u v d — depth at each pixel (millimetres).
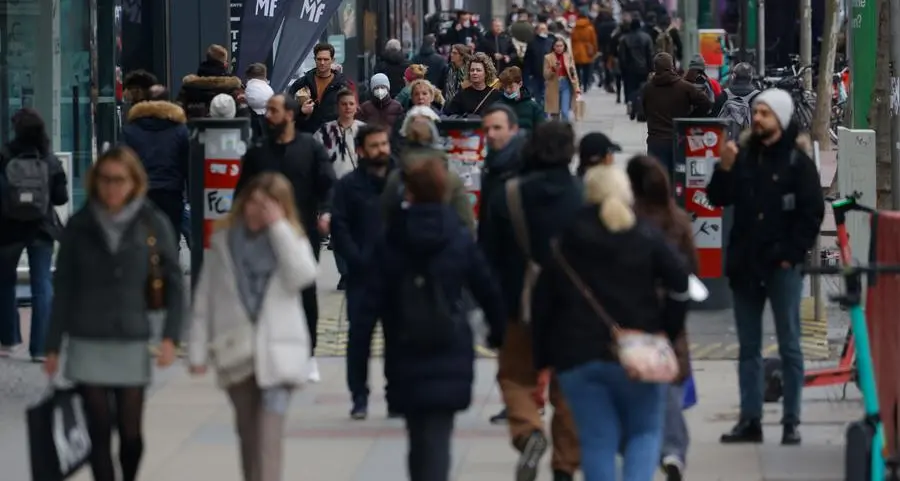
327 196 34906
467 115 52000
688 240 25734
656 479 27750
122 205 24250
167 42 66875
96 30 51531
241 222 24250
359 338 23141
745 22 97625
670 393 26000
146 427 32375
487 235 26125
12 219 37375
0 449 30766
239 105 51906
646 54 110250
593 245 22094
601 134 26500
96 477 24438
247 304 24125
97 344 24141
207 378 37031
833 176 68812
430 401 22672
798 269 29234
